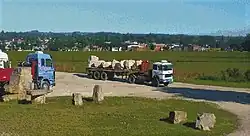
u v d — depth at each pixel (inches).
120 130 852.0
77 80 2117.4
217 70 3016.7
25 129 831.7
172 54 5467.5
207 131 896.3
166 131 865.5
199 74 2534.5
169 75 1947.6
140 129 871.7
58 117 971.9
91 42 7367.1
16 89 1242.6
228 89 1883.6
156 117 1024.9
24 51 4958.2
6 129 828.0
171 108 1216.2
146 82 1980.8
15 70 1270.9
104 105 1202.6
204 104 1354.6
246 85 2066.9
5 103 1180.5
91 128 863.7
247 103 1430.9
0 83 1371.8
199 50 6638.8
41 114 1006.4
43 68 1578.5
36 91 1209.4
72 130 836.0
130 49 6752.0
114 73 2127.2
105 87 1814.7
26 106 1130.0
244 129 951.0
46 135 784.9
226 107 1325.0
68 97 1379.2
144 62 2037.4
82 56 4677.7
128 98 1400.1
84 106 1169.4
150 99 1407.5
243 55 5403.5
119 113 1056.2
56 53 5201.8
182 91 1742.1
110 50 6456.7
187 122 975.0
